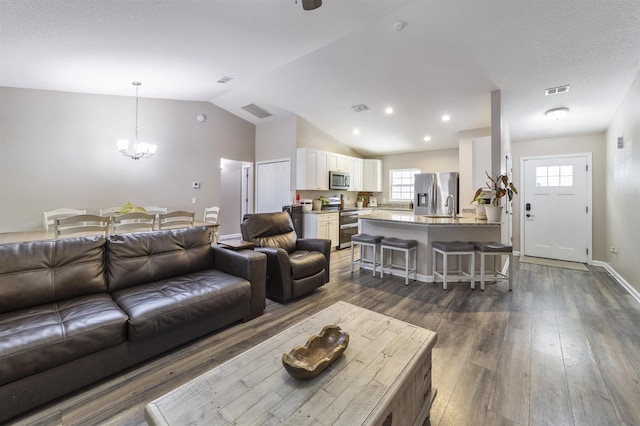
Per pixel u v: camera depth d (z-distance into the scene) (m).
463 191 5.55
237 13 2.62
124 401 1.62
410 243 3.75
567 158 5.15
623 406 1.58
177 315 2.03
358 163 7.17
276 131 6.29
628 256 3.55
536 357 2.07
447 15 2.67
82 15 2.48
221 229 7.63
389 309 2.92
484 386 1.76
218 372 1.23
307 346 1.37
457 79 3.73
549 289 3.55
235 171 7.71
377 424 0.98
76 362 1.63
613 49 2.75
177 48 3.26
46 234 3.30
